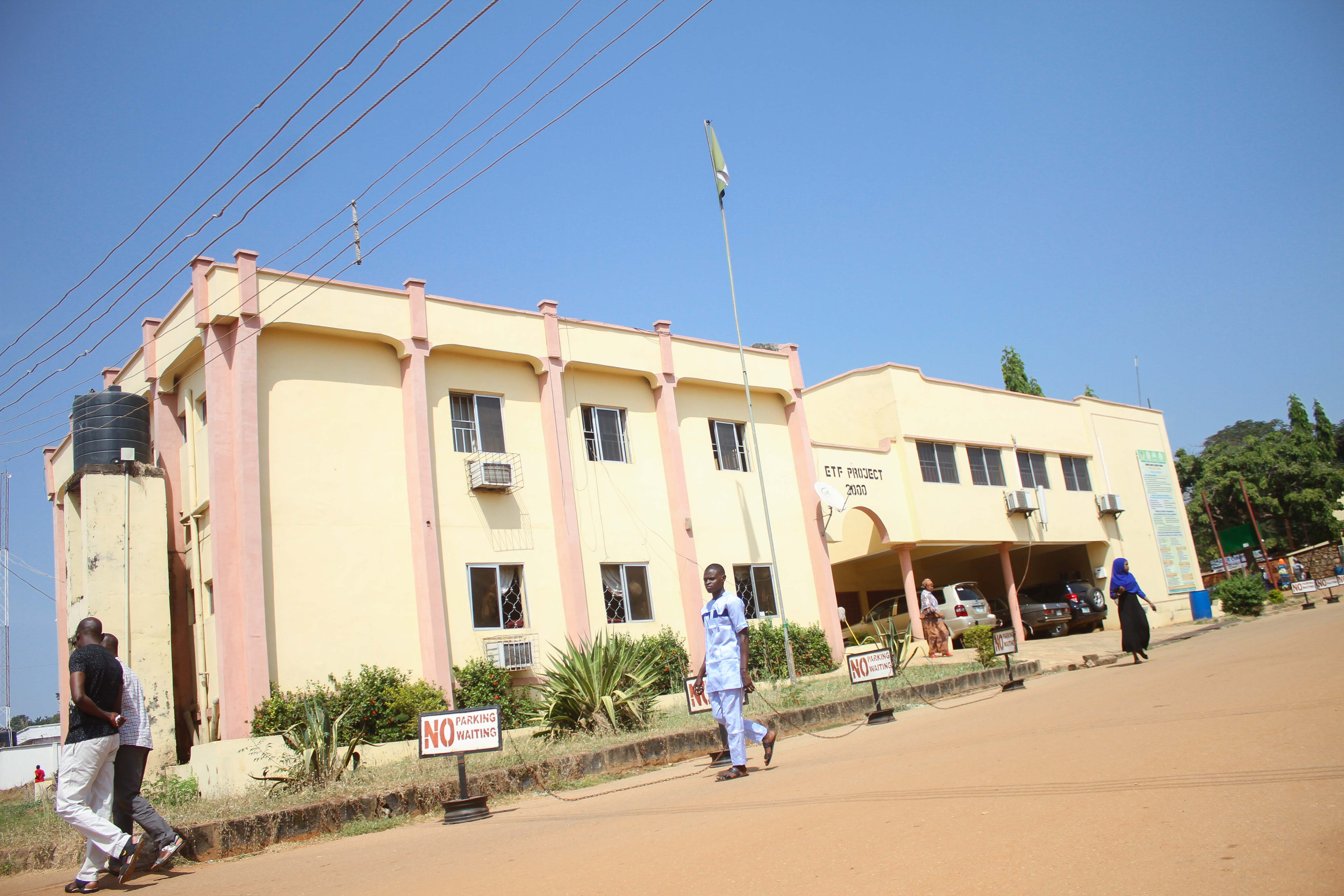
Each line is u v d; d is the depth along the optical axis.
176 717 17.19
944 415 28.92
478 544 18.70
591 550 20.33
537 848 5.98
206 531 17.25
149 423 18.81
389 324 18.17
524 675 18.58
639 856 5.11
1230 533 52.81
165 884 6.80
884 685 16.70
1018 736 7.83
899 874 3.93
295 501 16.75
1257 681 8.76
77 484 18.20
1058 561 35.28
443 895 4.84
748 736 9.12
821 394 29.16
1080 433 34.09
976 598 26.88
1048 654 21.84
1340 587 37.56
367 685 16.14
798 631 22.80
